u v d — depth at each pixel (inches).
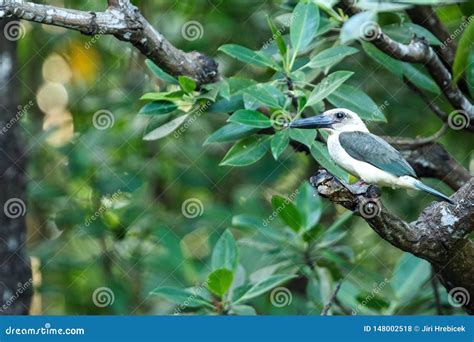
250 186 529.0
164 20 498.3
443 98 455.2
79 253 498.6
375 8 328.5
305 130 354.9
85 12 346.3
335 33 431.8
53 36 519.5
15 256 436.1
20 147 444.1
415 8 413.1
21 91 503.5
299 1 392.8
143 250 492.7
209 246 471.8
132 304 484.1
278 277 377.7
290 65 370.3
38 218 522.3
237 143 367.6
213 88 372.2
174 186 525.3
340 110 362.0
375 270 491.2
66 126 523.2
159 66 378.9
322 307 413.4
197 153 519.2
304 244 416.2
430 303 404.2
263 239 430.3
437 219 308.7
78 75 522.6
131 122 491.8
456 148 491.2
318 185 294.7
